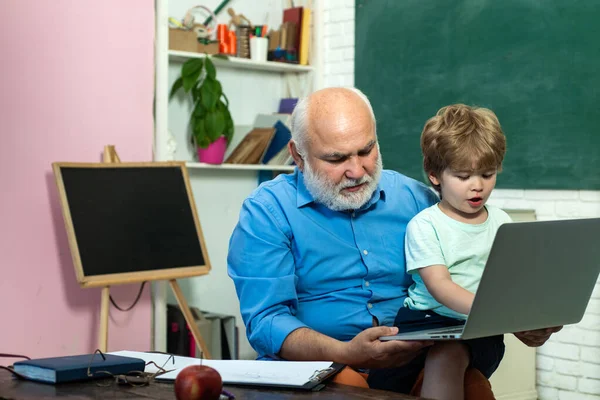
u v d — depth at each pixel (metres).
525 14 3.85
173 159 4.07
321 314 2.13
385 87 4.47
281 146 4.52
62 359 1.71
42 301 3.58
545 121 3.79
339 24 4.73
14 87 3.47
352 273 2.14
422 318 2.04
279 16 4.88
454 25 4.13
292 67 4.70
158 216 3.57
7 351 3.49
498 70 3.96
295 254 2.14
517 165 3.91
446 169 2.02
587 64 3.63
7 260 3.47
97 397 1.46
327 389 1.55
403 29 4.37
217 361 1.77
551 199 3.81
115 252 3.41
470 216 2.05
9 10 3.46
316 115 2.04
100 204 3.44
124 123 3.81
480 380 1.86
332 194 2.04
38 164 3.55
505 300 1.58
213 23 4.53
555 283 1.67
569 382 3.80
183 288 4.43
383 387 2.00
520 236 1.52
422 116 4.29
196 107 4.25
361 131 2.01
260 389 1.54
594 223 1.67
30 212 3.53
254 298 2.06
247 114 4.73
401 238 2.20
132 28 3.82
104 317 3.40
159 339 3.95
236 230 2.18
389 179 2.28
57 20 3.58
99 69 3.72
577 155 3.68
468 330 1.54
